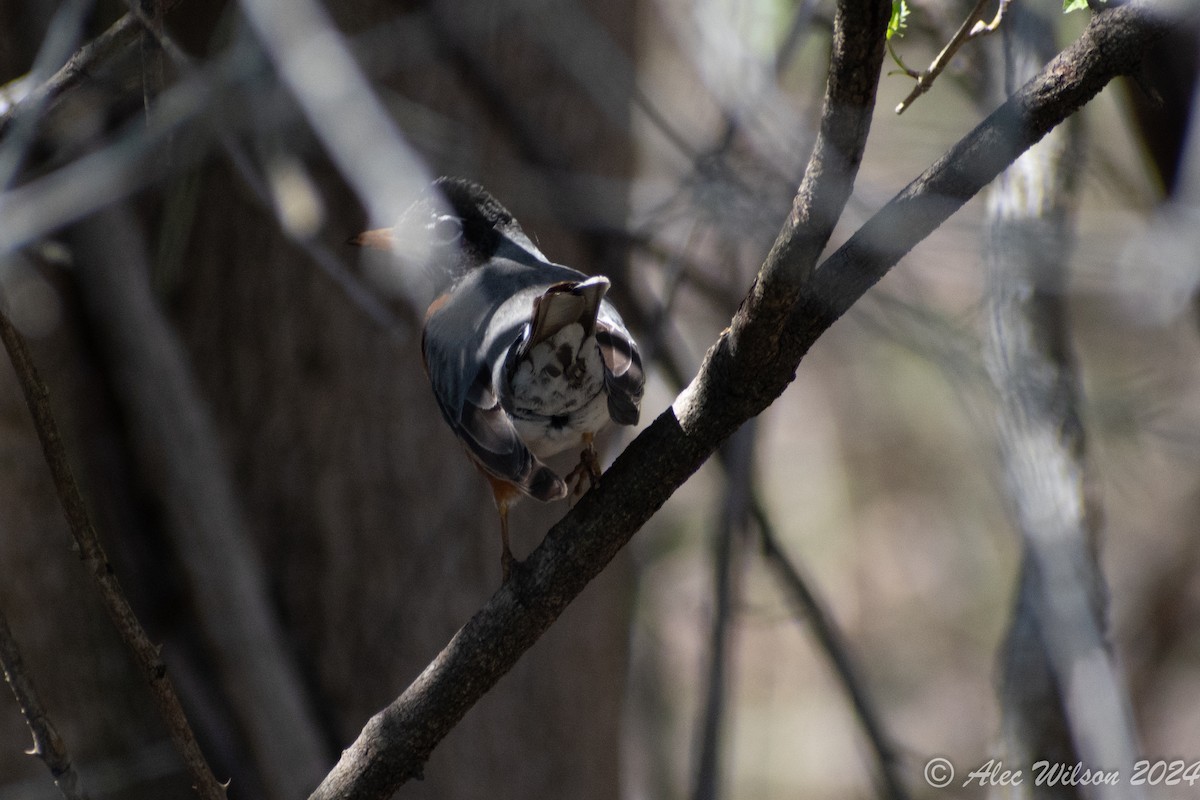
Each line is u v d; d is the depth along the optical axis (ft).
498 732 39.52
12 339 17.39
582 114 40.06
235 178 36.91
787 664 74.08
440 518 37.83
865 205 31.78
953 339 29.07
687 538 56.29
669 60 51.78
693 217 34.68
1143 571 66.64
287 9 28.91
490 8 35.91
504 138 38.50
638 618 46.98
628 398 21.57
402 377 37.93
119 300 35.09
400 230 30.22
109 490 36.17
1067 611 24.90
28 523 34.17
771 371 18.01
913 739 68.90
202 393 38.19
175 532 35.78
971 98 33.81
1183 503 65.62
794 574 38.09
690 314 52.44
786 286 16.63
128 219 35.63
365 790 20.15
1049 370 27.14
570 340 21.63
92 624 35.17
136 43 23.43
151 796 36.29
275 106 30.32
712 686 34.42
